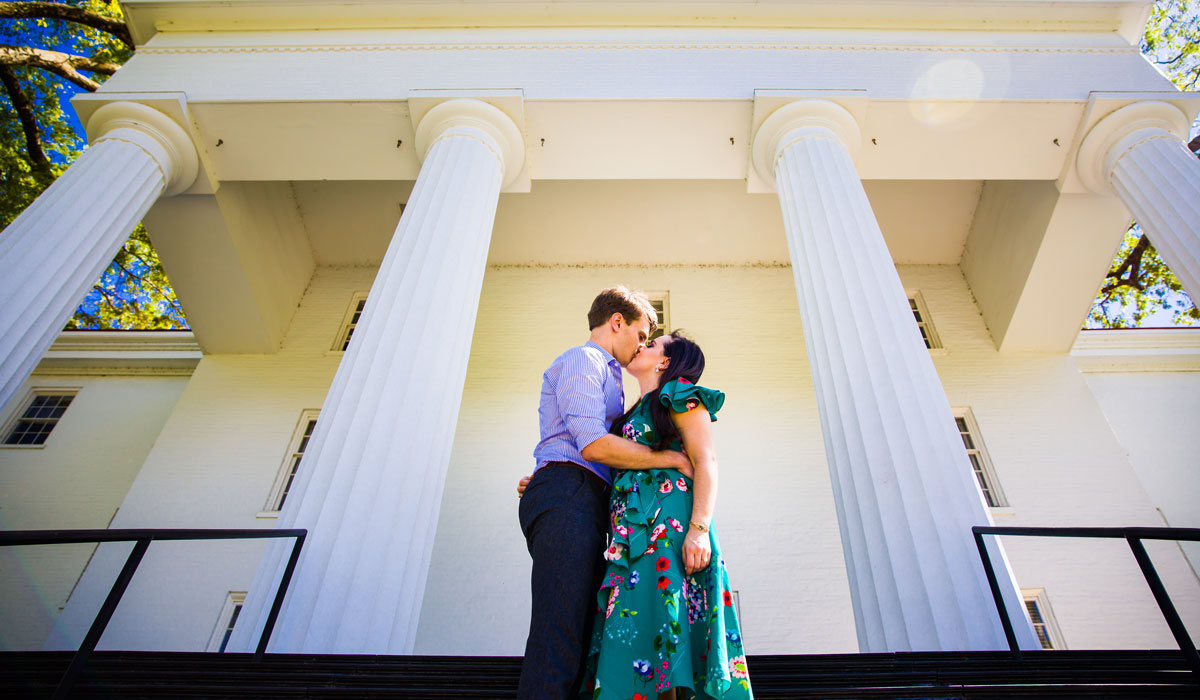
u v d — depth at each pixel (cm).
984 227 1478
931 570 489
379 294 714
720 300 1529
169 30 1204
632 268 1617
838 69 1082
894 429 574
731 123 1040
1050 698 320
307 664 347
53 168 1794
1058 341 1393
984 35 1152
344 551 500
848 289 703
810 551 1131
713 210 1523
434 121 1007
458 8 1213
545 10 1216
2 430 1423
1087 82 1044
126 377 1509
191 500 1224
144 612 1082
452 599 1094
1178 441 1309
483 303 1540
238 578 1122
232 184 1305
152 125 1016
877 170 1078
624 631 225
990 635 452
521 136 1020
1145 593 1071
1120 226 1235
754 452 1259
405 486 555
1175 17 1833
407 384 616
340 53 1150
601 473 286
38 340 742
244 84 1085
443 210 809
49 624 1108
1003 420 1298
